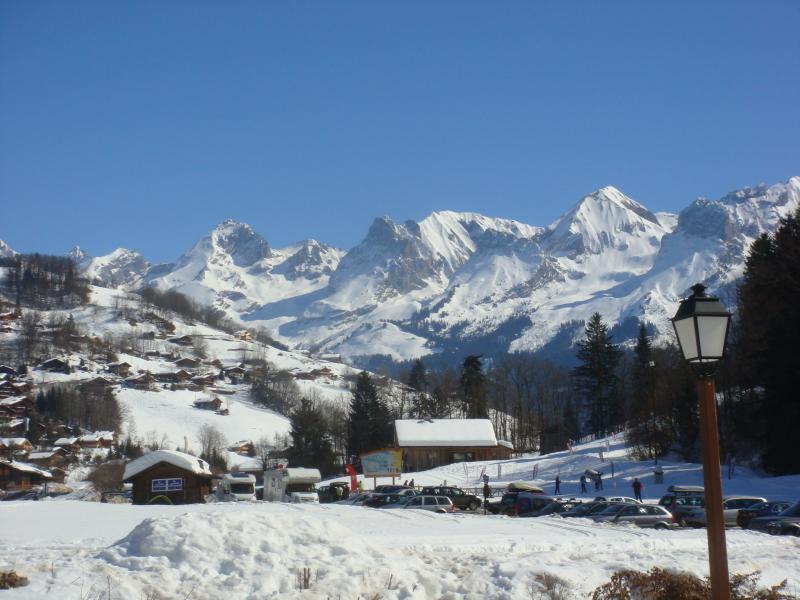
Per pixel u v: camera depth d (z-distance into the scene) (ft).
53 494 276.21
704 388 36.06
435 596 47.75
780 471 205.98
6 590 40.50
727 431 246.47
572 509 121.19
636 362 401.90
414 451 318.86
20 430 445.37
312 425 369.09
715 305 36.27
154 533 50.37
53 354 655.35
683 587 47.57
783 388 202.69
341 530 55.72
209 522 52.16
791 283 205.57
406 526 91.35
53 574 44.06
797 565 64.95
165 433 514.68
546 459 272.92
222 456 447.42
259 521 53.52
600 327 404.98
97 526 85.46
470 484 242.17
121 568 46.78
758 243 247.09
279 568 47.91
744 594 50.37
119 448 437.99
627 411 374.02
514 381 529.04
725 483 187.73
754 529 98.37
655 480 209.77
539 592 48.32
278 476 194.39
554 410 458.50
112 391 575.38
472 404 422.00
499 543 71.97
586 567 56.90
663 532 90.48
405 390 535.19
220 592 44.04
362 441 388.37
